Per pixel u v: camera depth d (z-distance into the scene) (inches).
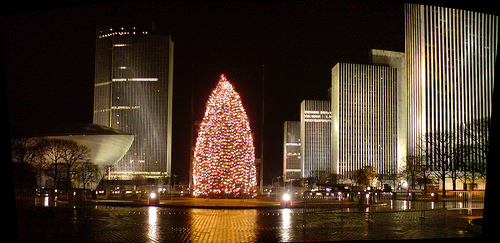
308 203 1982.0
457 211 1594.5
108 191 3122.5
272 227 1031.6
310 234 898.1
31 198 1373.0
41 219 1156.5
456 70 7564.0
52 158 4296.3
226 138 2399.1
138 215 1355.8
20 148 3152.1
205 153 2422.5
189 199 2352.4
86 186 5836.6
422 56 7495.1
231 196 2405.3
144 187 3816.4
